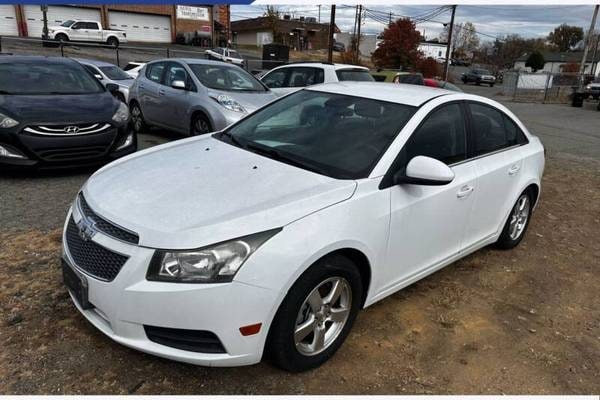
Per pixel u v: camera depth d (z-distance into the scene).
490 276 4.10
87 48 32.44
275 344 2.49
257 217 2.43
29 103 5.90
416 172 2.87
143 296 2.29
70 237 2.76
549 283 4.06
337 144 3.22
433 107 3.40
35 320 2.98
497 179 3.88
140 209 2.54
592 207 6.41
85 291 2.51
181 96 8.18
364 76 10.34
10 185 5.55
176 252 2.29
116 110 6.41
